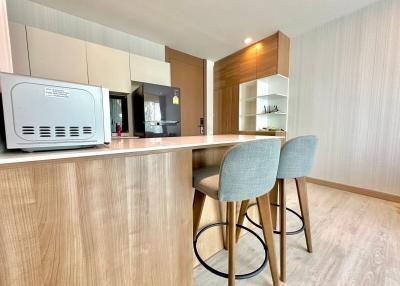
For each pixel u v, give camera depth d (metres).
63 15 2.59
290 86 3.45
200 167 1.47
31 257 0.56
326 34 2.92
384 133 2.47
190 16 2.70
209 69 4.48
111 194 0.71
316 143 1.35
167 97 3.03
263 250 1.56
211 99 4.58
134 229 0.78
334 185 2.98
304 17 2.74
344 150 2.86
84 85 0.68
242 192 0.92
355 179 2.77
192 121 4.28
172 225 0.91
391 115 2.40
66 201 0.61
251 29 3.06
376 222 1.93
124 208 0.74
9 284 0.53
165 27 2.98
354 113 2.72
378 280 1.22
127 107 2.97
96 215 0.68
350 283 1.21
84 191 0.64
